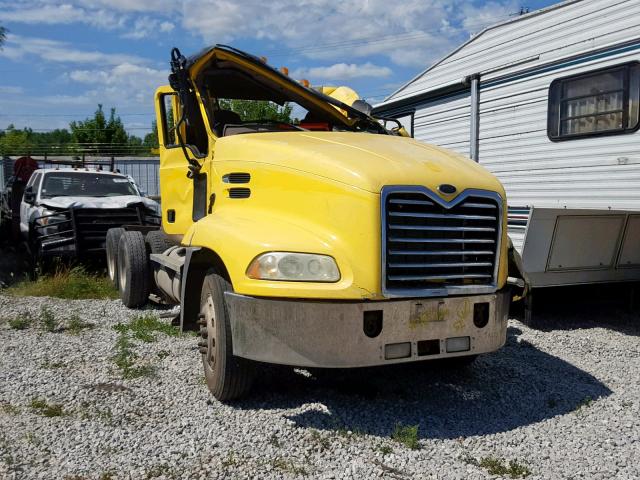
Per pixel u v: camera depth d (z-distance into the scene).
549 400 4.93
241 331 4.32
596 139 7.34
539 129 8.14
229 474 3.64
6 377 5.18
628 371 5.72
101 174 12.34
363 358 4.14
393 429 4.33
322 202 4.32
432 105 10.49
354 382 5.28
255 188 4.82
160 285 7.17
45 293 8.99
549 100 7.97
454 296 4.38
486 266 4.54
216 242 4.59
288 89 6.12
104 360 5.71
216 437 4.12
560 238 7.23
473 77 9.21
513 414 4.68
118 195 12.02
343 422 4.42
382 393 5.06
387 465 3.81
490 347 4.54
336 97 6.80
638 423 4.50
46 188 11.65
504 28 8.70
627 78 6.95
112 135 37.56
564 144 7.75
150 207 11.06
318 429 4.30
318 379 5.31
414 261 4.29
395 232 4.21
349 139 5.07
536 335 6.97
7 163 29.06
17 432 4.12
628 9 6.92
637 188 6.88
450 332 4.36
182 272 5.43
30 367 5.46
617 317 7.90
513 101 8.58
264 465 3.76
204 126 5.84
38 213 10.68
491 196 4.51
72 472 3.61
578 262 7.41
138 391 4.93
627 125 6.96
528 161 8.34
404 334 4.22
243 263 4.30
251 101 6.49
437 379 5.43
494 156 8.96
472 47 9.35
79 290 9.00
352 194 4.17
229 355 4.54
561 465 3.85
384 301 4.17
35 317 7.43
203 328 4.93
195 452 3.90
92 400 4.72
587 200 7.48
